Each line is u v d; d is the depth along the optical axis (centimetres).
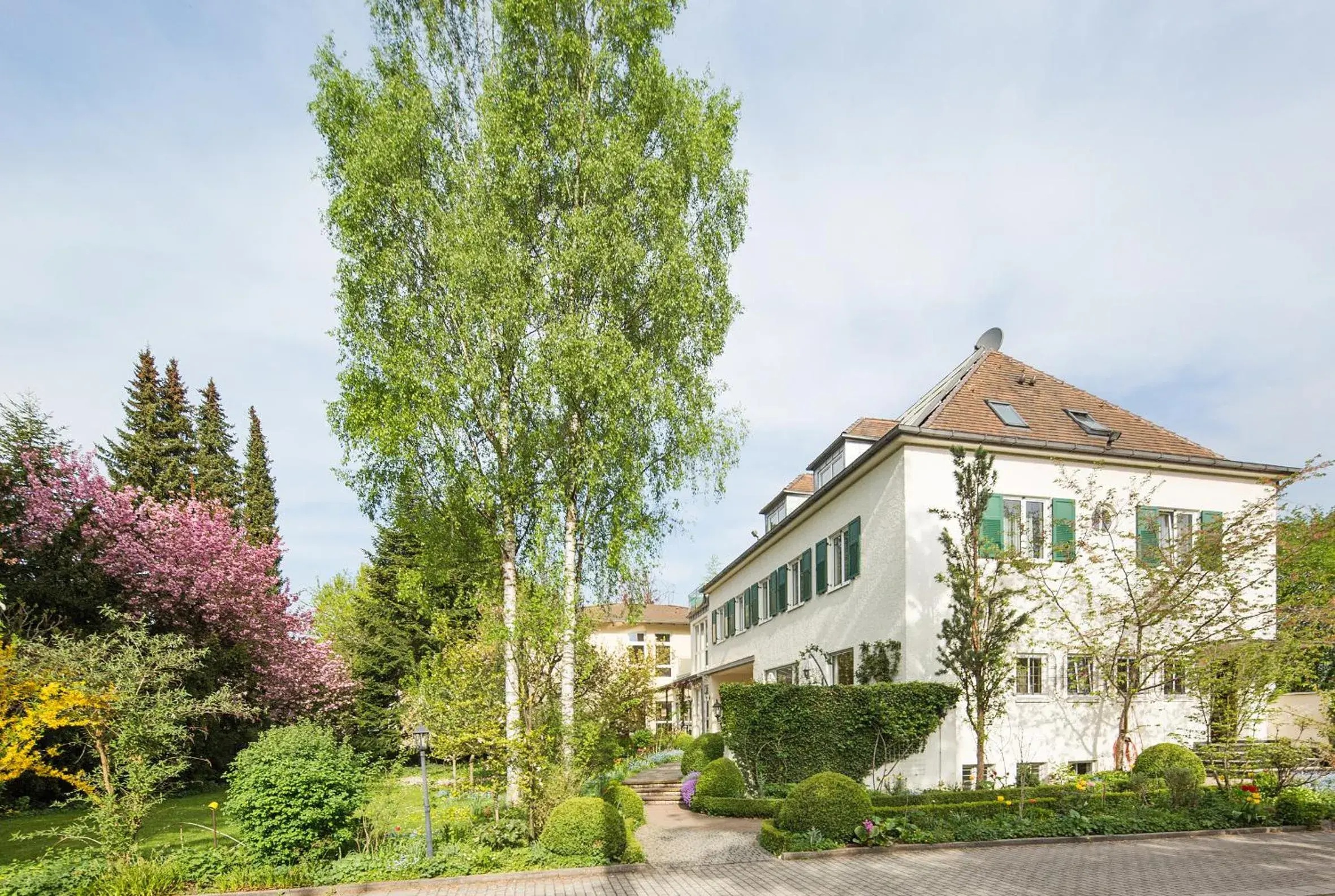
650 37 1488
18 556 1822
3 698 1059
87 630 1872
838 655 1958
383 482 1429
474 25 1493
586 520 1496
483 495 1341
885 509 1705
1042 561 1645
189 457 3139
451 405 1360
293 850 1005
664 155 1500
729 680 3262
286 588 2950
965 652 1453
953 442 1650
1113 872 980
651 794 1808
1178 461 1758
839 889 932
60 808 1611
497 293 1329
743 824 1409
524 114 1405
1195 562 1562
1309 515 1988
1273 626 1652
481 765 1241
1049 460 1712
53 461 2006
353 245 1343
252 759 1027
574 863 1049
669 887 959
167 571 2030
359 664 2848
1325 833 1217
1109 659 1598
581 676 1281
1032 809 1270
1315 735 1656
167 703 1188
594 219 1370
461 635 1429
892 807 1255
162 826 1403
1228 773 1384
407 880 983
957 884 938
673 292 1396
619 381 1316
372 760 2438
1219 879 938
